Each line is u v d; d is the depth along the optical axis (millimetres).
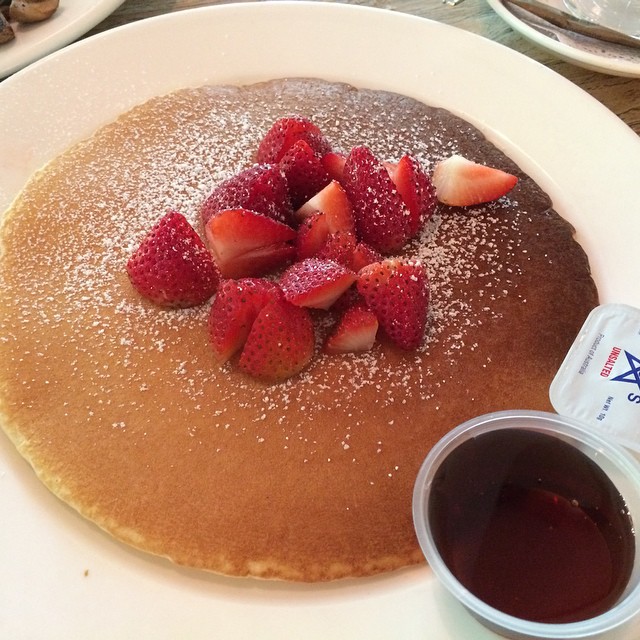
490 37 347
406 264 236
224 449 225
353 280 238
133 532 214
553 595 188
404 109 312
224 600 204
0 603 201
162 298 249
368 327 236
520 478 204
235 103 314
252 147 296
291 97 316
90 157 294
